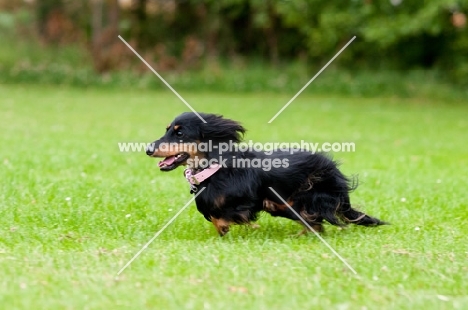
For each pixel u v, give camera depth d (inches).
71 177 463.2
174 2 1428.4
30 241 305.9
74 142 637.9
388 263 277.3
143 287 244.4
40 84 1259.2
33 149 583.5
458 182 474.3
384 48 1254.3
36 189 411.8
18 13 1395.2
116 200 389.4
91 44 1353.3
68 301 228.5
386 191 438.9
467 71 1192.8
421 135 776.3
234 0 1332.4
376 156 605.9
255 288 244.1
